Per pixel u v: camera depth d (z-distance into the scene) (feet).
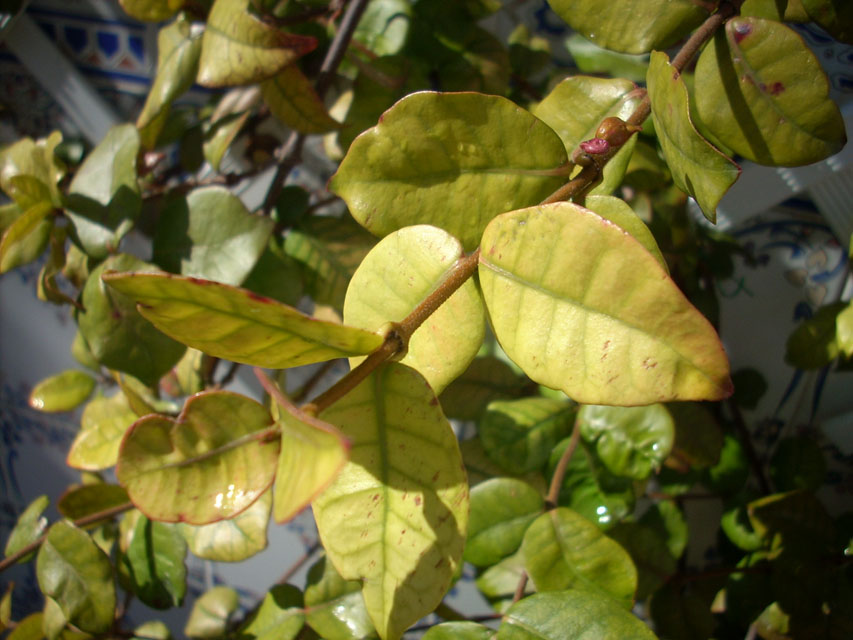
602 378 0.41
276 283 0.98
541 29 1.14
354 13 0.92
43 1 1.26
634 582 0.76
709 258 1.15
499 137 0.52
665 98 0.51
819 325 0.96
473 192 0.54
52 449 1.80
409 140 0.52
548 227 0.43
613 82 0.63
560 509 0.80
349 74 1.07
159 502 0.43
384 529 0.47
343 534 0.47
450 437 0.45
